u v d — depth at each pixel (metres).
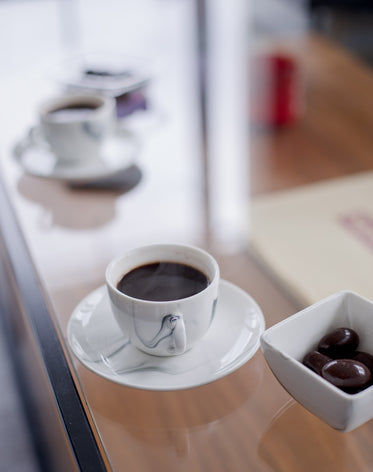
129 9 1.91
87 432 0.49
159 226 0.67
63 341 0.54
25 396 0.90
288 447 0.48
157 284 0.52
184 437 0.49
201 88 0.92
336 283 0.58
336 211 0.68
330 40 1.11
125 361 0.51
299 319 0.49
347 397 0.44
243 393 0.50
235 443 0.48
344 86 0.93
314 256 0.61
